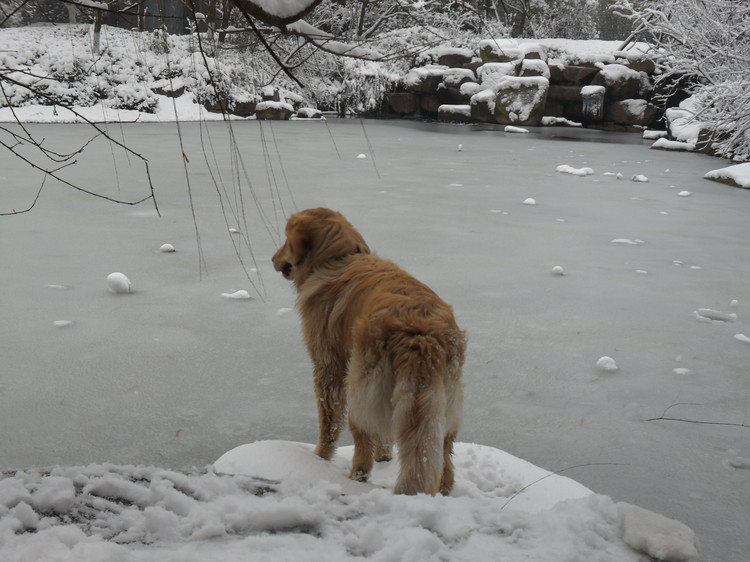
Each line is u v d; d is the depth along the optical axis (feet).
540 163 47.88
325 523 5.90
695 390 13.55
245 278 19.81
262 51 11.30
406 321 8.01
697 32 57.31
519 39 89.25
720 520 9.35
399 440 7.60
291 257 10.35
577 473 10.49
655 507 9.62
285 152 49.03
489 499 8.68
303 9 7.15
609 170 45.93
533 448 11.23
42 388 12.76
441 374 7.76
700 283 20.90
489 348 15.42
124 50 73.36
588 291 19.75
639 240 26.18
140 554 4.92
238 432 11.44
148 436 11.21
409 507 6.10
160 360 14.16
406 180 38.34
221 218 27.63
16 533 5.42
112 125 63.87
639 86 80.23
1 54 69.51
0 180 34.24
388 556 5.18
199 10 8.73
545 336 16.22
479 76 86.79
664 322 17.38
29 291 18.15
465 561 5.24
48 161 41.01
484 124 82.53
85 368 13.67
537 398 13.07
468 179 39.60
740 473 10.58
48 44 72.28
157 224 26.25
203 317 16.69
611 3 114.52
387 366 7.96
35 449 10.68
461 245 24.41
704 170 47.34
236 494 6.70
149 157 43.78
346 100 87.97
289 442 9.96
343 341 9.23
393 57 8.72
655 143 60.49
